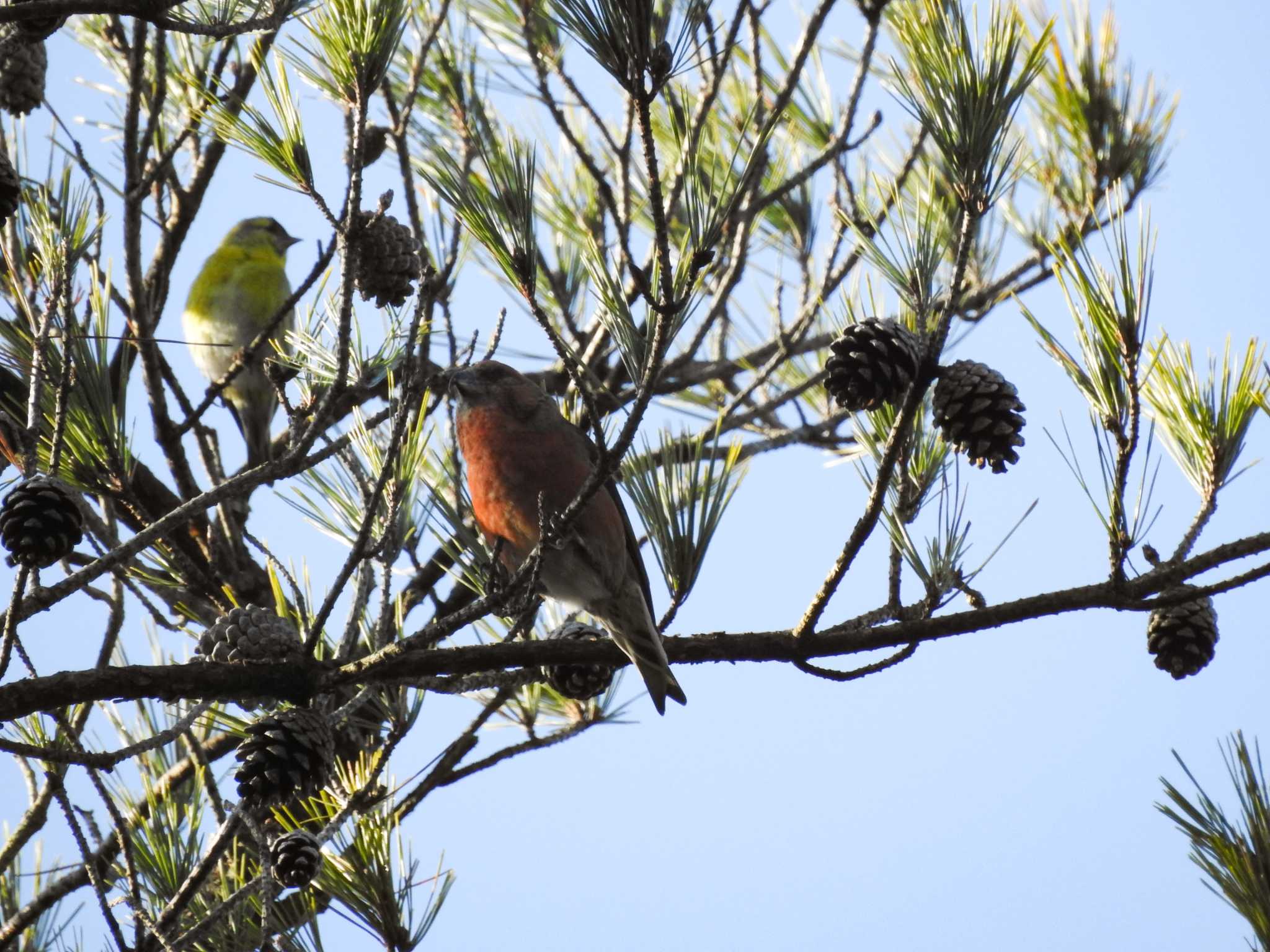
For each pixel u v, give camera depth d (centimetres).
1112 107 823
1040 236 807
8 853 572
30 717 564
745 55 887
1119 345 462
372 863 537
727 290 728
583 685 611
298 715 496
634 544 684
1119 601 508
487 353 527
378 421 574
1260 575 497
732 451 579
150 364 707
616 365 840
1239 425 507
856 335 472
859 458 568
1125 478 484
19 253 539
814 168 748
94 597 580
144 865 587
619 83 387
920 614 549
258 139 499
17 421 474
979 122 452
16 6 443
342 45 474
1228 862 430
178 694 492
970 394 485
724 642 551
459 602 805
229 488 499
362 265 549
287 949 551
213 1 659
